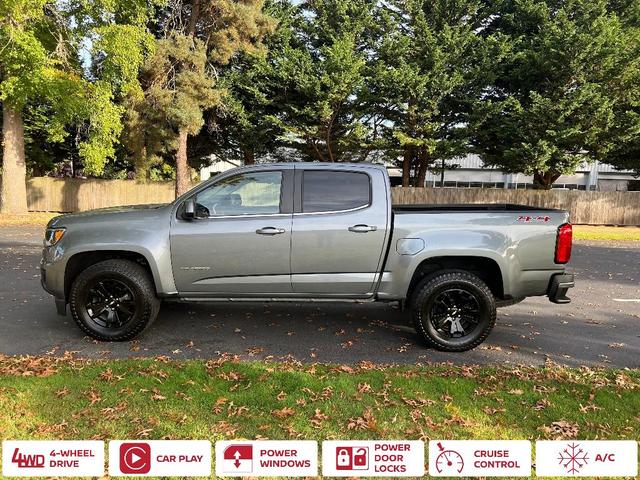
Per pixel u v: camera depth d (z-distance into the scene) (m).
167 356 4.76
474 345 5.03
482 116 21.45
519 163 21.86
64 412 3.44
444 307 5.07
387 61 22.45
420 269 5.27
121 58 17.31
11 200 20.19
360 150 23.95
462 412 3.56
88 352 4.86
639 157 23.25
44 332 5.47
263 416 3.45
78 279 5.12
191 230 5.10
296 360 4.71
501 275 5.00
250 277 5.15
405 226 5.02
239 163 34.25
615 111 21.44
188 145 26.86
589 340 5.53
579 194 22.73
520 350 5.14
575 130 19.95
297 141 24.20
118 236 5.11
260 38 22.16
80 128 21.53
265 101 22.58
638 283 9.02
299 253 5.07
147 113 20.62
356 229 5.01
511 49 21.80
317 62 22.59
